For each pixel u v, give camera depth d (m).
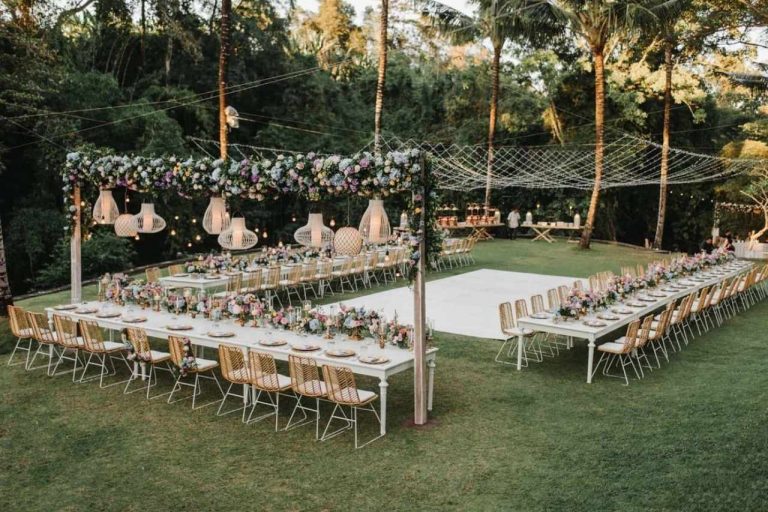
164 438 6.62
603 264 19.97
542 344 10.48
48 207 18.89
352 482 5.66
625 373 8.35
